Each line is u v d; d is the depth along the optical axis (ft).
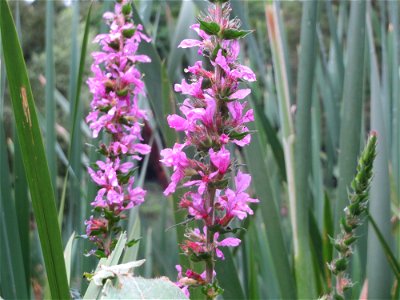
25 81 1.14
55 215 1.17
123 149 1.69
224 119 1.19
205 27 1.18
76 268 2.23
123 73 1.73
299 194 1.97
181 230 1.57
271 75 2.87
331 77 2.85
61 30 7.46
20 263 1.89
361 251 2.06
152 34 2.42
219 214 1.31
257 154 1.94
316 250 2.13
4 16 1.11
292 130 2.03
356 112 1.93
